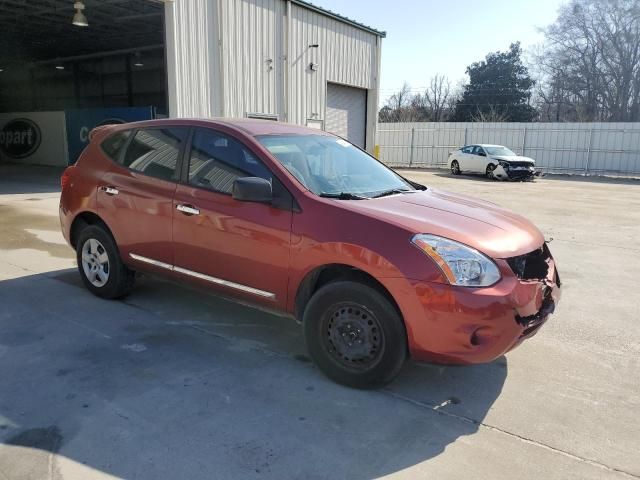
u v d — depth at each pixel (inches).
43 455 108.4
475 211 153.3
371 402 133.6
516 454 113.7
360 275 137.7
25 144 921.5
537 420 127.5
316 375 147.1
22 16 719.7
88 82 1118.4
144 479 102.0
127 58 1031.0
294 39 679.1
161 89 994.1
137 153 189.2
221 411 127.0
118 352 157.9
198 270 168.1
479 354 124.7
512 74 2159.2
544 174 988.6
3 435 114.8
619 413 131.3
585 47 1788.9
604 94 1774.1
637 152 938.7
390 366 133.2
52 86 1192.8
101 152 202.7
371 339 134.7
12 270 243.1
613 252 313.0
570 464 110.5
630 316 201.6
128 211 185.2
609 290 235.5
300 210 143.9
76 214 207.3
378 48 859.4
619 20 1697.8
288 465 107.6
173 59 519.2
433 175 937.5
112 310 193.0
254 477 103.6
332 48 755.4
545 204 534.9
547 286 139.9
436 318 124.8
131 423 120.8
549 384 146.0
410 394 138.6
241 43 594.6
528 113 2071.9
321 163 167.3
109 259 197.2
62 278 231.5
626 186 776.9
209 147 168.4
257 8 610.9
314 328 142.9
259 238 149.7
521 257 134.0
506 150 887.1
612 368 156.6
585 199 588.4
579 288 237.9
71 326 177.0
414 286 125.8
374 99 872.3
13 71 1246.3
